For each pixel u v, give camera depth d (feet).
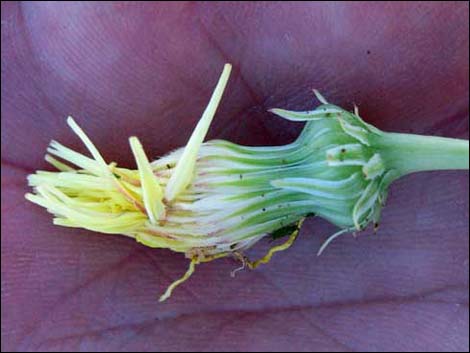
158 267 0.21
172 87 0.19
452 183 0.20
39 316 0.22
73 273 0.21
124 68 0.19
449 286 0.20
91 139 0.20
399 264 0.20
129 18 0.19
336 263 0.20
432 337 0.21
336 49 0.19
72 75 0.20
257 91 0.19
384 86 0.19
